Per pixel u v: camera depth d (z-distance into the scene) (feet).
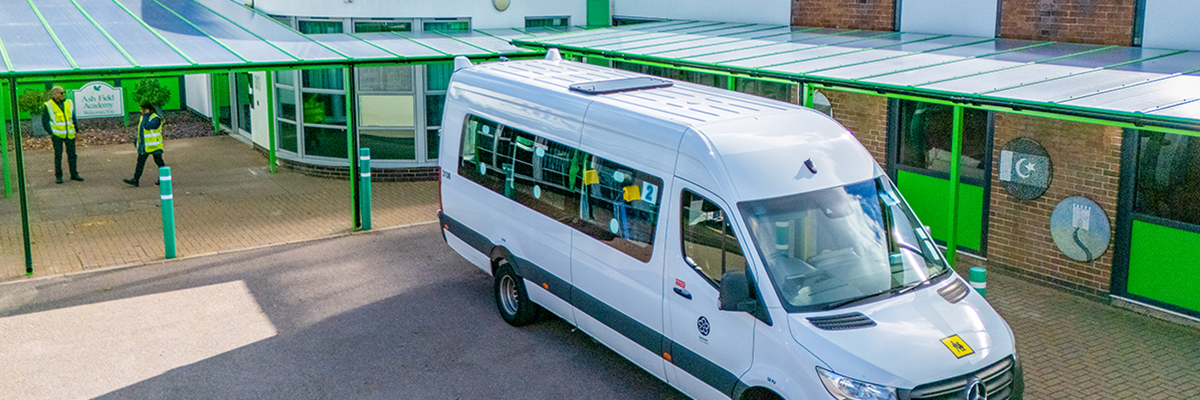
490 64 33.99
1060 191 34.12
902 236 22.22
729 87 35.32
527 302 29.60
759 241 20.56
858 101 41.29
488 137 30.86
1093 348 28.78
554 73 31.94
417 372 26.78
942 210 39.06
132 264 36.50
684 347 22.65
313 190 50.42
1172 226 30.78
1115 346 28.94
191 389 25.58
